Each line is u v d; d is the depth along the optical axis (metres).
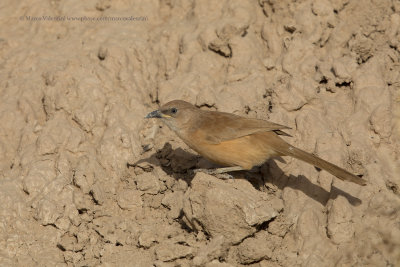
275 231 11.34
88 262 11.60
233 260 11.19
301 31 15.38
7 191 12.57
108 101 14.45
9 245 11.88
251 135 12.04
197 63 15.30
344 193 11.74
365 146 12.70
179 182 12.71
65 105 14.17
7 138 14.30
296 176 12.58
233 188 11.38
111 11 17.38
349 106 13.73
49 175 13.07
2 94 15.26
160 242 11.63
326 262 10.93
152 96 15.10
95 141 13.95
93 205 12.91
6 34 17.69
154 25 17.20
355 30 15.13
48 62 15.85
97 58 15.77
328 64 14.30
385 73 14.10
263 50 15.77
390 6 15.34
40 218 12.20
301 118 13.28
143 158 13.61
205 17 16.31
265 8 16.08
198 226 11.52
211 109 14.28
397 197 11.55
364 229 11.14
